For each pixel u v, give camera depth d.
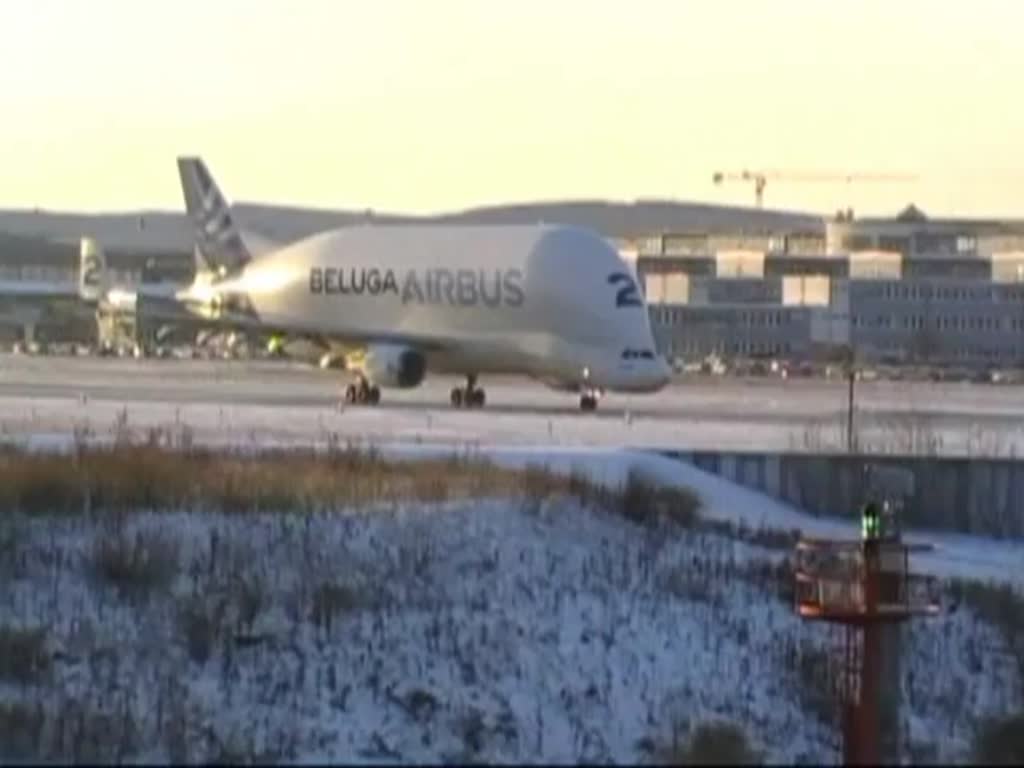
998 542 187.62
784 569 140.62
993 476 193.75
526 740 96.50
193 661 107.31
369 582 123.69
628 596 128.38
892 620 100.19
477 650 112.50
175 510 139.62
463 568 130.50
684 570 137.62
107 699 98.62
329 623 114.38
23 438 187.62
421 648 112.38
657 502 164.50
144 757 86.50
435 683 106.62
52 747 87.38
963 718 107.50
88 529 132.88
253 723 96.31
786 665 116.31
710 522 168.25
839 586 101.62
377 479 155.38
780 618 127.50
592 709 104.62
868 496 180.62
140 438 185.50
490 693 105.62
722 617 125.94
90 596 118.31
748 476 195.00
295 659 108.44
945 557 170.75
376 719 99.44
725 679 113.12
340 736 94.94
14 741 88.19
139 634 111.50
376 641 112.56
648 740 95.69
